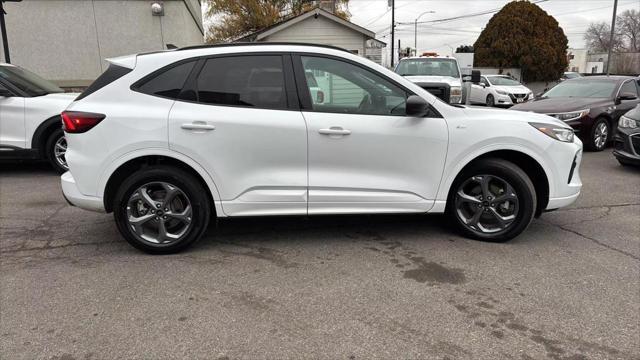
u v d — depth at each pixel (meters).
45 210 5.40
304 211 4.04
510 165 4.11
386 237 4.45
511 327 2.91
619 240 4.39
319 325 2.93
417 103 3.82
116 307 3.16
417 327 2.91
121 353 2.66
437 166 4.09
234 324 2.95
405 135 3.99
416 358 2.61
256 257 4.00
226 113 3.85
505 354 2.64
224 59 3.94
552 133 4.16
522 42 33.91
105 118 3.79
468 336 2.82
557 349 2.69
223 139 3.84
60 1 12.84
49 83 8.00
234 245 4.27
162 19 13.41
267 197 3.96
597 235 4.52
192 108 3.85
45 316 3.05
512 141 4.08
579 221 4.96
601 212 5.30
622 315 3.05
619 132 7.73
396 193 4.09
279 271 3.72
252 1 32.47
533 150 4.11
